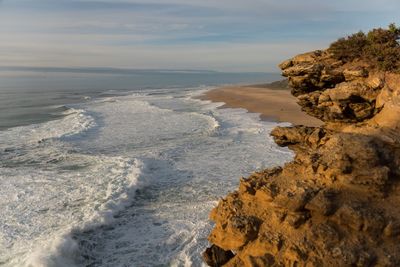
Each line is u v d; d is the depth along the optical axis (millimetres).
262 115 47719
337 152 10227
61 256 14531
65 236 15531
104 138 34781
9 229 16750
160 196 20531
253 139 33344
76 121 43250
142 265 14352
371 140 10281
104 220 17312
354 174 9875
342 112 12156
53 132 37250
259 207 10664
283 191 10305
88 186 21531
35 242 15594
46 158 27953
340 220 9445
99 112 51781
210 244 15516
